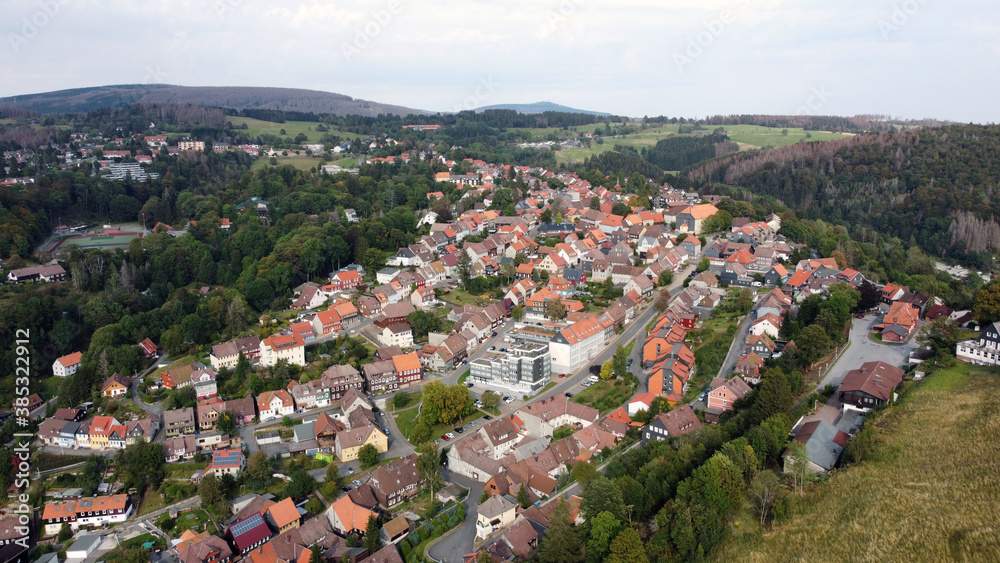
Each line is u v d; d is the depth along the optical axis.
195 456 176.62
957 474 113.69
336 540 137.38
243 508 152.62
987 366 156.12
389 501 148.75
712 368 189.00
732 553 109.69
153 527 154.00
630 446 159.38
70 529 156.00
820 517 113.00
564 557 111.44
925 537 102.00
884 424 138.25
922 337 180.50
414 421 187.12
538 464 149.88
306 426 184.75
